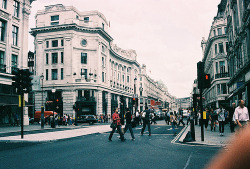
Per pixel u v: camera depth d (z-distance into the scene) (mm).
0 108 27438
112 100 56875
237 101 26297
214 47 44000
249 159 854
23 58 30797
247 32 20453
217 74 42188
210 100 49781
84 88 46000
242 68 21156
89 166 6219
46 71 47688
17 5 30625
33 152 8742
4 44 28016
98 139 13273
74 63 46625
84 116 38031
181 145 10203
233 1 25719
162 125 28500
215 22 43750
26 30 31609
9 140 12344
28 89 13547
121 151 8734
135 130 20156
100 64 49406
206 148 9203
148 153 8227
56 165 6395
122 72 68312
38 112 44531
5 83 27375
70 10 47594
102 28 48844
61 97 46031
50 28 46906
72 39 46531
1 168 6098
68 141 12445
